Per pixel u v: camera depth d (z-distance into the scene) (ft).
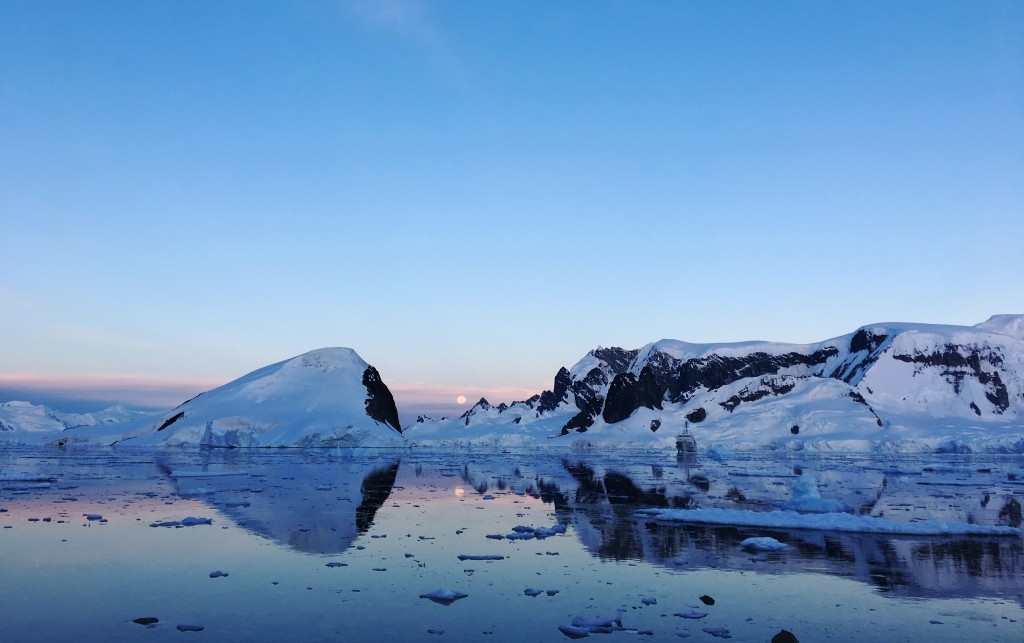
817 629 42.52
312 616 44.42
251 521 86.89
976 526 82.43
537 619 44.27
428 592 50.55
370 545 70.59
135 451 362.74
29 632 40.68
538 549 69.36
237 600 48.32
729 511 93.76
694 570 59.52
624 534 79.46
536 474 194.70
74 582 53.42
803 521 86.02
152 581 53.83
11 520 86.53
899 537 77.20
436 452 419.33
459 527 84.38
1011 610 46.91
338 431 427.74
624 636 40.98
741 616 45.29
